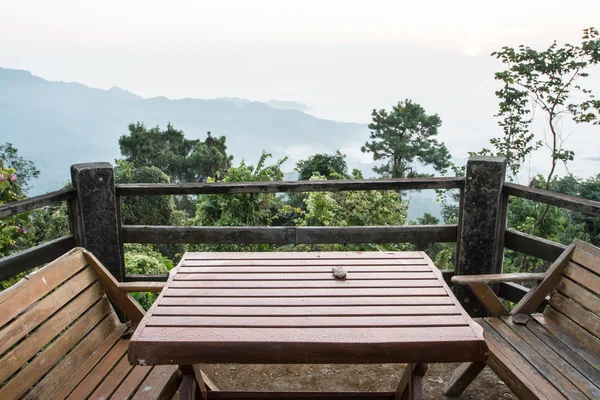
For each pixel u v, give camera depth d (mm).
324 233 2914
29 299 1724
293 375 2529
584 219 13938
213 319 1522
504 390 2381
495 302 2234
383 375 2520
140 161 37125
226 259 2084
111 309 2182
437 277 1871
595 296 1977
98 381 1763
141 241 2916
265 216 5863
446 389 2309
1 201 4152
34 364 1671
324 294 1714
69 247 2787
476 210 2799
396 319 1527
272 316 1544
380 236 2936
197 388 1877
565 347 1977
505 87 14281
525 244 2744
